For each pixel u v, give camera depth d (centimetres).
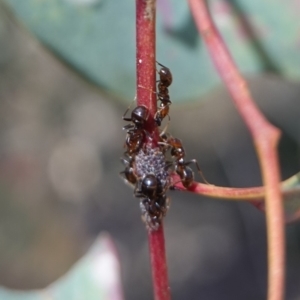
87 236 93
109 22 24
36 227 88
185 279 81
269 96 68
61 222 92
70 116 112
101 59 24
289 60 24
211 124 86
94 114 112
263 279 77
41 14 24
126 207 99
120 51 24
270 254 18
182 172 19
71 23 24
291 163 49
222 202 85
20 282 79
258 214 81
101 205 99
